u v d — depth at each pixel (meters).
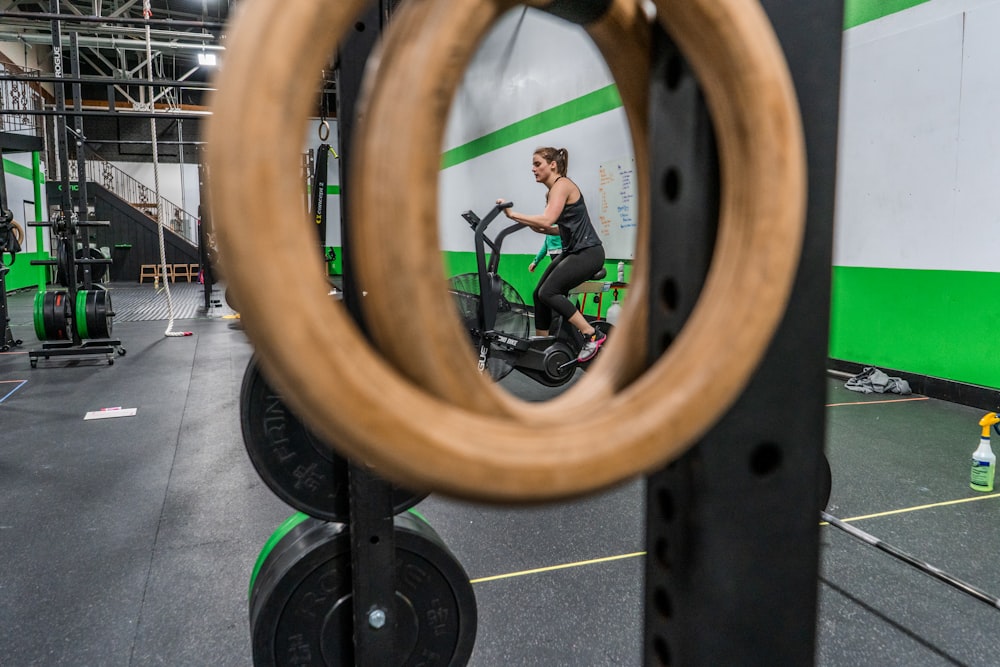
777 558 0.38
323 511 1.11
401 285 0.21
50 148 7.90
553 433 0.23
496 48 8.02
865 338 4.33
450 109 0.22
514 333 3.76
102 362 5.39
